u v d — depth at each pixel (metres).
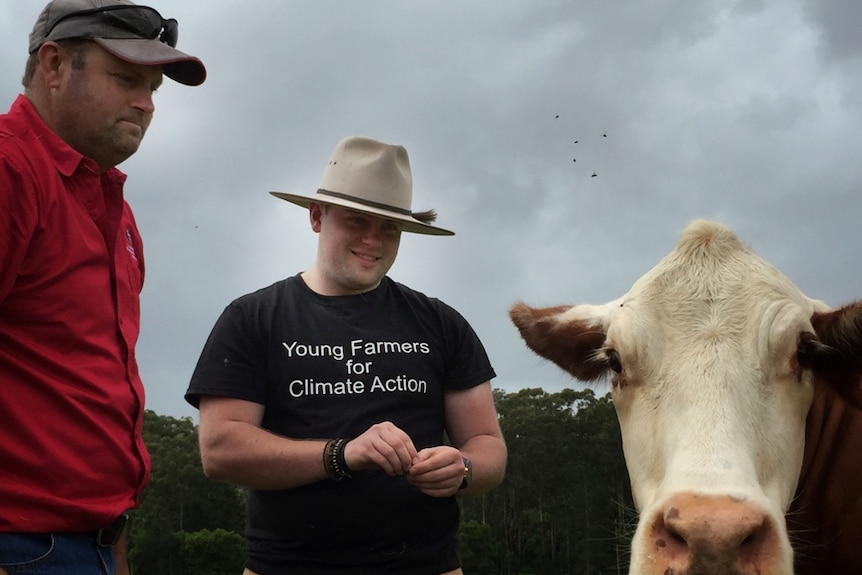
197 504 67.31
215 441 4.05
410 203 4.51
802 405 3.62
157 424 71.50
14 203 2.96
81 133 3.28
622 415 3.84
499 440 4.50
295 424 4.21
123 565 3.52
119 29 3.27
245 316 4.34
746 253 4.00
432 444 4.33
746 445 3.28
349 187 4.32
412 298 4.61
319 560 4.11
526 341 4.90
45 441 3.01
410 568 4.16
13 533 2.94
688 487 3.02
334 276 4.37
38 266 3.04
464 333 4.65
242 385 4.18
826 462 4.39
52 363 3.06
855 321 3.79
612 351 3.89
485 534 47.69
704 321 3.67
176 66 3.58
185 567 64.50
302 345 4.28
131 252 3.67
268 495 4.18
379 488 4.10
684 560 2.91
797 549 4.29
